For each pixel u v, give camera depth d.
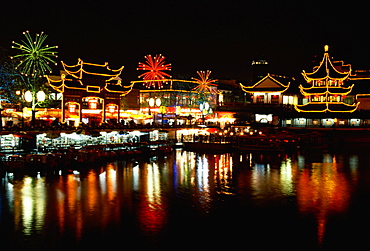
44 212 47.00
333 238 40.81
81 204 50.44
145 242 39.28
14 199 51.69
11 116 84.25
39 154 72.00
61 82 88.81
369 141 122.19
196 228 43.03
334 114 126.62
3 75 91.25
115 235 40.75
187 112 125.06
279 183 64.12
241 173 72.56
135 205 50.69
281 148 104.31
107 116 101.31
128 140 98.25
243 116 136.00
